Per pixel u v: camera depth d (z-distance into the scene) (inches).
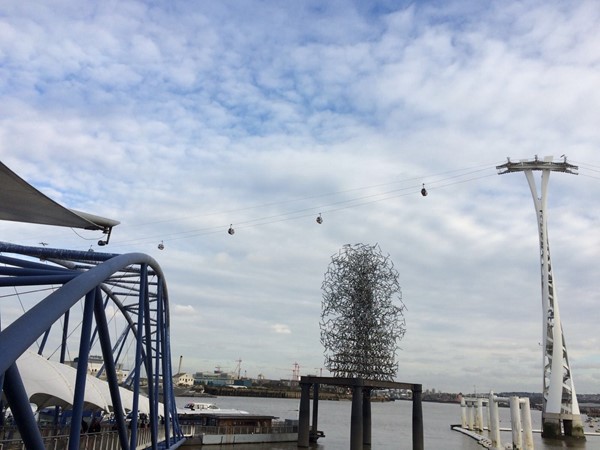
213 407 3782.0
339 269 2062.0
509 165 3914.9
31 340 301.0
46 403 1137.4
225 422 2385.6
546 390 3570.4
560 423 3432.6
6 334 288.8
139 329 799.1
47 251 756.0
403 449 2504.9
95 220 703.1
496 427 2613.2
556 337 3582.7
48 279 474.9
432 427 4672.7
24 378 953.5
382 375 1959.9
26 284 467.8
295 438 2439.7
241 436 2255.2
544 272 3759.8
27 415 341.1
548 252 3796.8
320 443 2463.1
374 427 4448.8
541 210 3863.2
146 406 2026.3
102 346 552.1
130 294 1572.3
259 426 2391.7
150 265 880.9
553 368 3540.8
